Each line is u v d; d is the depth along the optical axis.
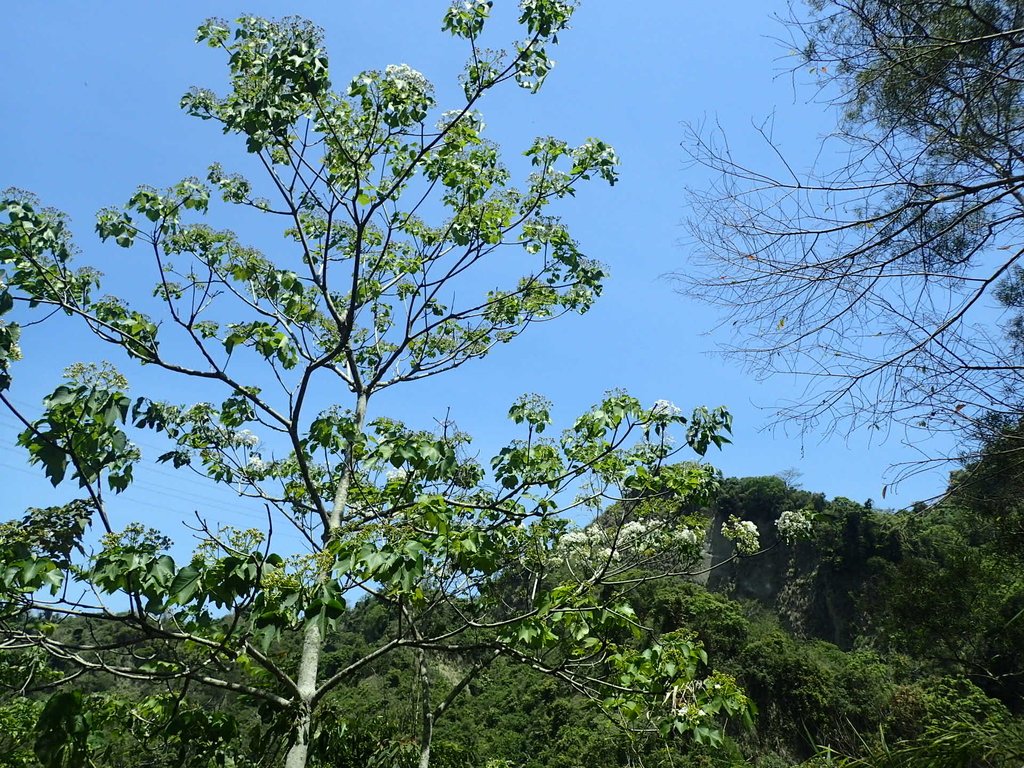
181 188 4.93
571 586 4.34
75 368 3.39
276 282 5.07
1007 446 3.67
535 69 5.16
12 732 7.07
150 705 5.23
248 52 4.86
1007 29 3.37
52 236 4.50
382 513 4.70
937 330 3.65
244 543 3.24
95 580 3.04
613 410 4.83
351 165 5.23
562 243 5.83
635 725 4.77
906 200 3.66
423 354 6.09
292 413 4.91
